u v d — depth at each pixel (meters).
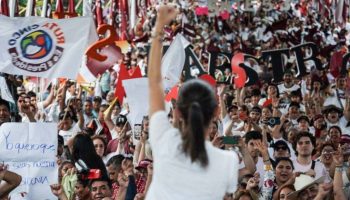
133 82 20.09
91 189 15.64
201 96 9.12
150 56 9.45
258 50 49.66
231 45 56.97
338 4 57.12
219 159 9.16
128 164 16.52
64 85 25.25
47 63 18.95
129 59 37.59
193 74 28.91
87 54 24.62
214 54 28.52
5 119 18.75
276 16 65.75
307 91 32.16
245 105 26.20
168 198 9.07
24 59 18.81
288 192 15.62
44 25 18.95
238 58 27.95
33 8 29.36
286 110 29.12
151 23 52.94
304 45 30.23
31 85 29.36
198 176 9.05
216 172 9.10
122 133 21.06
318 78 30.84
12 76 29.05
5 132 16.11
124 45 29.80
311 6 66.81
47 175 16.19
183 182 9.05
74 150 17.27
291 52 32.03
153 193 9.14
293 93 29.52
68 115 23.19
